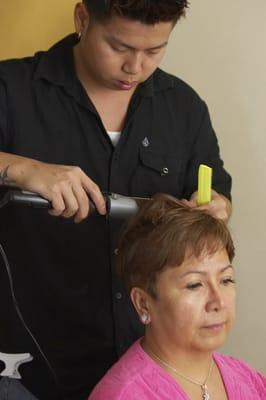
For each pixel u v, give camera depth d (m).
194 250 1.15
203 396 1.21
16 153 1.55
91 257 1.53
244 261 2.14
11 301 1.53
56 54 1.57
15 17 1.95
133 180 1.60
